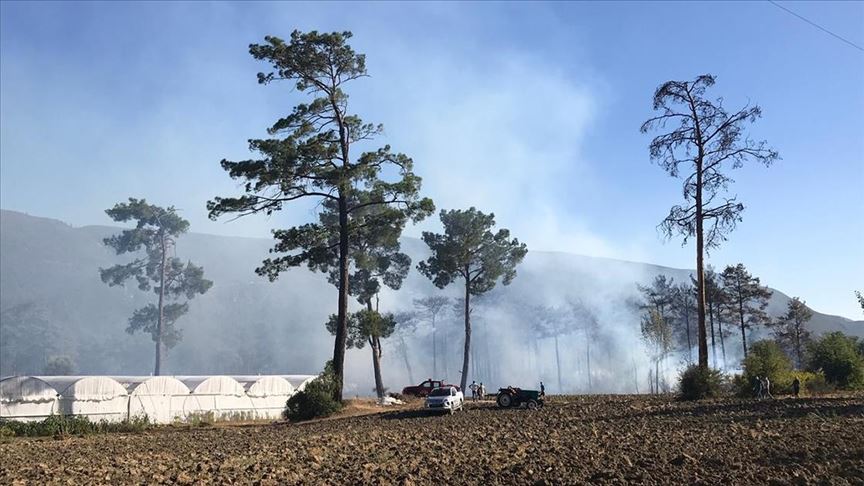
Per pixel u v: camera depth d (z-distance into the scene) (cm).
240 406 4916
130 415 4356
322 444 2586
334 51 4634
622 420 3178
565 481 1555
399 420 3844
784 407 3294
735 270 9206
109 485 1655
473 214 7631
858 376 4656
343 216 4769
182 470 1912
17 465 2147
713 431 2489
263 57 4588
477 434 2791
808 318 9812
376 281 6838
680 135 4609
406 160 4691
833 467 1579
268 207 4628
